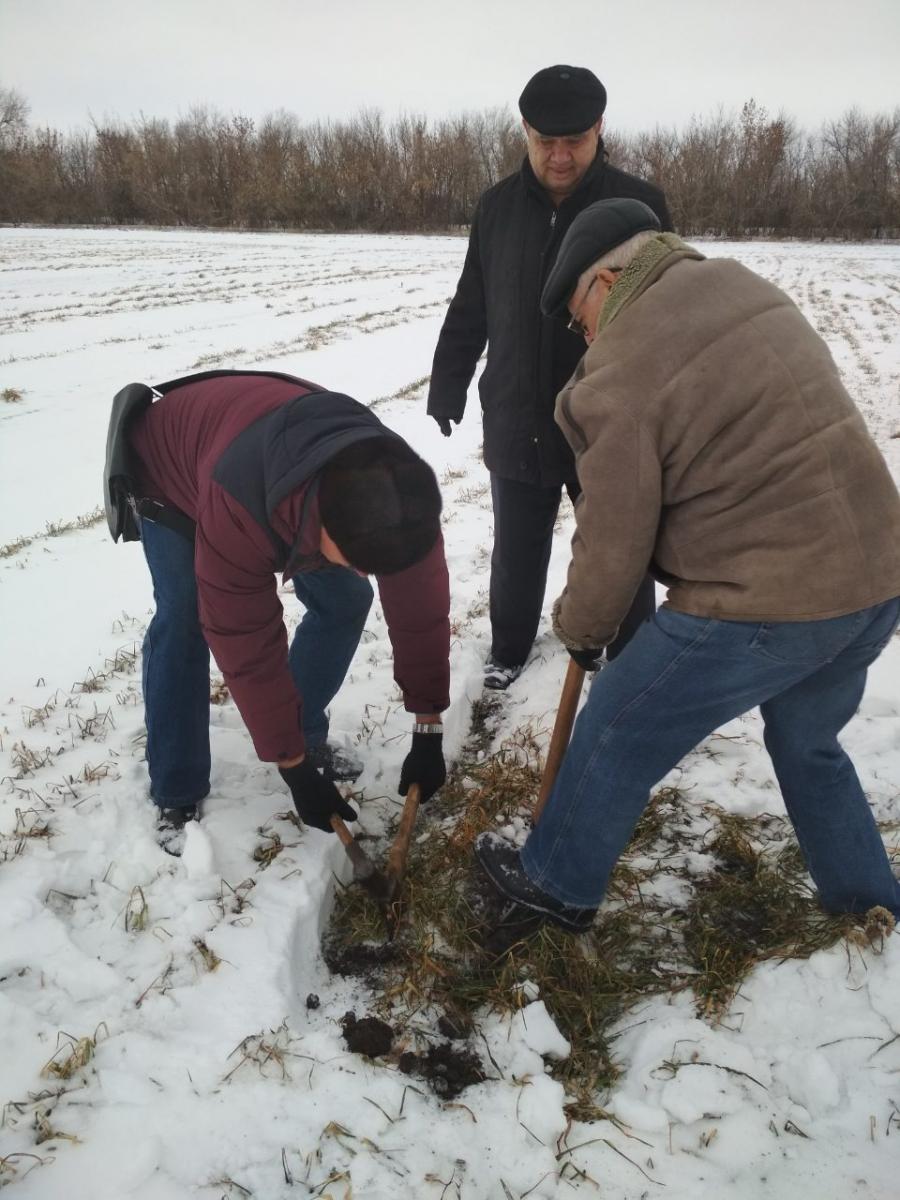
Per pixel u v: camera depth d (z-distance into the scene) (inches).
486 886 97.6
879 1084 74.9
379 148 1753.2
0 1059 77.9
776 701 79.6
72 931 91.6
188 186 1798.7
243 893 95.1
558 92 104.3
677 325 65.6
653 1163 71.0
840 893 85.4
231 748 120.0
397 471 66.7
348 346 504.4
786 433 64.8
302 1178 70.2
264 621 81.3
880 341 521.0
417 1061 80.8
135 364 448.1
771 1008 81.4
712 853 103.3
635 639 75.2
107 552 210.4
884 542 67.3
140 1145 71.2
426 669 92.4
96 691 141.0
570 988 87.0
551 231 113.7
